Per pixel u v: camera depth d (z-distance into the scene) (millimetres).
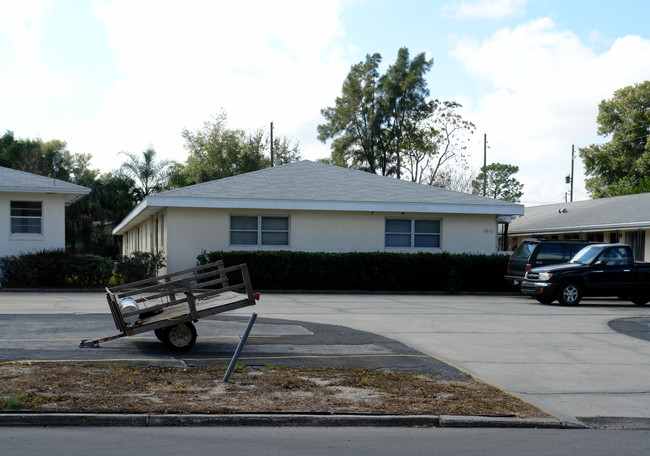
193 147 63312
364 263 23391
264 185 25031
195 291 10609
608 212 31609
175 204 22922
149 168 44250
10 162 52344
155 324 9586
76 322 12602
